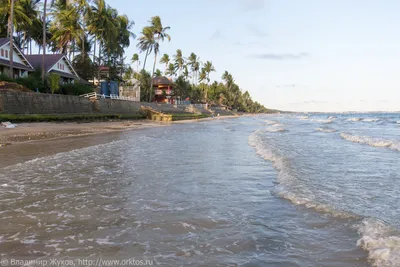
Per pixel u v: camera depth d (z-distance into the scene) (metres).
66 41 47.19
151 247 4.32
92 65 51.56
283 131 30.12
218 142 18.98
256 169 10.19
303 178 8.71
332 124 46.91
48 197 6.80
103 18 46.47
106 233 4.81
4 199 6.63
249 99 190.88
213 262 3.90
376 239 4.43
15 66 35.97
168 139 20.94
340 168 10.34
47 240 4.53
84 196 6.90
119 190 7.43
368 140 18.83
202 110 90.25
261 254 4.14
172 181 8.42
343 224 5.19
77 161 11.57
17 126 23.06
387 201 6.55
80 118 32.94
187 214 5.73
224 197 6.90
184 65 99.62
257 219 5.48
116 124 35.59
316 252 4.19
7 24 44.25
